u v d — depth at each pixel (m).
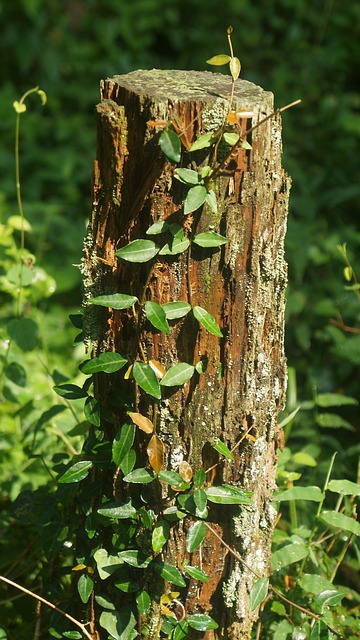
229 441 2.43
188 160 2.22
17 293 3.37
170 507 2.41
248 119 2.24
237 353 2.38
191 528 2.38
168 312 2.29
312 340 4.75
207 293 2.33
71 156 6.58
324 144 6.82
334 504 3.38
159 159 2.21
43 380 4.05
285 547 2.67
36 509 2.81
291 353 4.70
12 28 7.73
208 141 2.19
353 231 5.51
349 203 6.06
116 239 2.34
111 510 2.40
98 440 2.47
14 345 3.75
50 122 7.20
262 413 2.46
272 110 2.31
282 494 2.68
